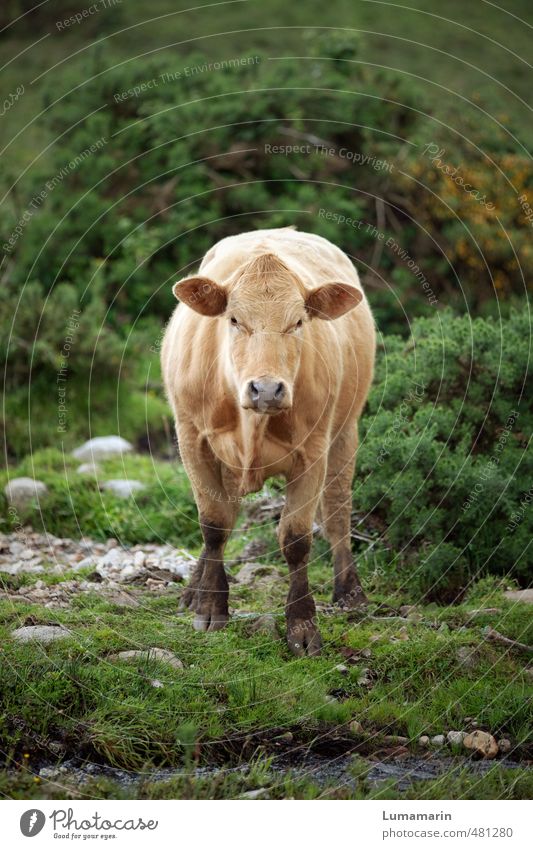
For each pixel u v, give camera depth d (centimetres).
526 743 664
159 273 1689
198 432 790
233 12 3027
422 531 918
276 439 752
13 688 662
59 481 1159
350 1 3141
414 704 688
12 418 1384
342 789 599
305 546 777
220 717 661
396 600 877
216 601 794
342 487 895
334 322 833
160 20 2908
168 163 1747
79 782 597
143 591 882
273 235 889
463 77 2595
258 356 692
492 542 913
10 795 584
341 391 855
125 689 675
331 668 729
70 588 876
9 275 1703
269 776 608
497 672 732
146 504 1144
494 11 3133
